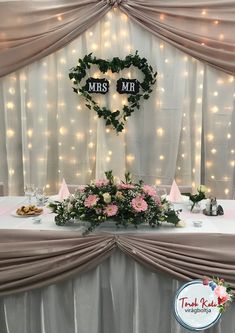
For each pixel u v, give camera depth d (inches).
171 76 114.8
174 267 58.4
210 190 121.0
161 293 61.5
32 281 60.0
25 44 112.1
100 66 113.1
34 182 121.5
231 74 112.0
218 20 108.7
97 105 117.0
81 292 61.4
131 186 63.2
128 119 117.9
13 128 120.9
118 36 114.1
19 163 123.3
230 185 119.4
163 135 118.0
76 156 120.5
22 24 111.0
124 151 119.3
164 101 116.1
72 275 59.7
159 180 120.2
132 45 113.9
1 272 60.4
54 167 124.2
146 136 118.8
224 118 116.6
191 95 117.0
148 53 114.3
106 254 59.7
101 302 63.0
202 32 110.3
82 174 121.4
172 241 59.4
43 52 113.1
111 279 61.6
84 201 60.6
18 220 67.4
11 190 123.4
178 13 109.1
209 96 116.1
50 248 59.6
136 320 62.8
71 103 117.8
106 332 64.4
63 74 116.3
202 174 121.7
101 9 111.3
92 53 114.8
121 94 116.6
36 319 63.4
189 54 111.7
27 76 117.0
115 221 60.8
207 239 59.1
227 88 114.8
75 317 62.4
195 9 109.0
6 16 110.7
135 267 60.6
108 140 118.3
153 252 58.9
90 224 63.0
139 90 116.6
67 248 59.1
